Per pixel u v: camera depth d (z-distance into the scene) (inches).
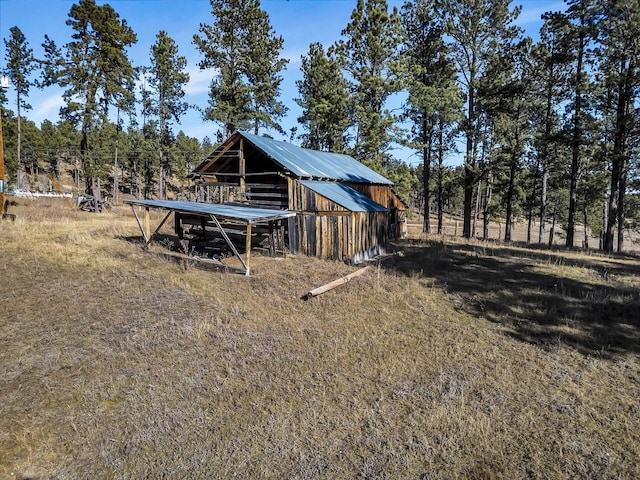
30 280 434.0
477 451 201.5
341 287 477.1
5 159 1833.2
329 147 1295.5
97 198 1317.7
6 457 191.0
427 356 307.6
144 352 295.0
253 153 811.4
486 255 706.8
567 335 346.9
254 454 197.2
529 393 256.1
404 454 198.8
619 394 256.4
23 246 569.0
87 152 1422.2
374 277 522.9
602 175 1087.6
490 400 246.2
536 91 1031.6
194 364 282.0
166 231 826.8
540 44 964.0
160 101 1820.9
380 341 332.2
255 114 1386.6
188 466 187.8
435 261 642.8
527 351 316.2
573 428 220.8
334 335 341.1
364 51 1113.4
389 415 230.4
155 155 2128.4
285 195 722.8
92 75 1318.9
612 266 624.1
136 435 208.1
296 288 465.7
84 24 1311.5
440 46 1074.1
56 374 262.7
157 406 232.8
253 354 300.5
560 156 1130.0
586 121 846.5
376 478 182.1
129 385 254.4
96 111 1370.6
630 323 374.6
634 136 810.8
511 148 1125.7
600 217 1668.3
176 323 346.3
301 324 361.4
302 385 260.5
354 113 1165.1
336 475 184.5
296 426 219.3
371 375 277.0
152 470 185.5
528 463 194.1
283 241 682.8
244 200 832.9
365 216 657.0
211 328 339.6
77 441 203.5
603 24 765.3
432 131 1224.8
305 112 1371.8
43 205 1204.5
